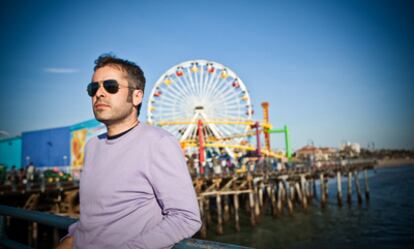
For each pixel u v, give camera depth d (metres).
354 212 27.44
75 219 2.20
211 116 38.41
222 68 40.47
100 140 2.16
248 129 37.06
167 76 39.50
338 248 17.33
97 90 2.03
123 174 1.79
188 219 1.62
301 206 30.91
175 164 1.73
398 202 31.30
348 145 98.56
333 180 72.62
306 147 108.12
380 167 116.38
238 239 19.88
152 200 1.78
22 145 30.36
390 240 18.38
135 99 2.14
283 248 17.67
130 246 1.51
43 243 16.09
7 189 16.19
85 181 1.95
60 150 28.75
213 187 23.25
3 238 3.01
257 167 28.66
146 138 1.86
